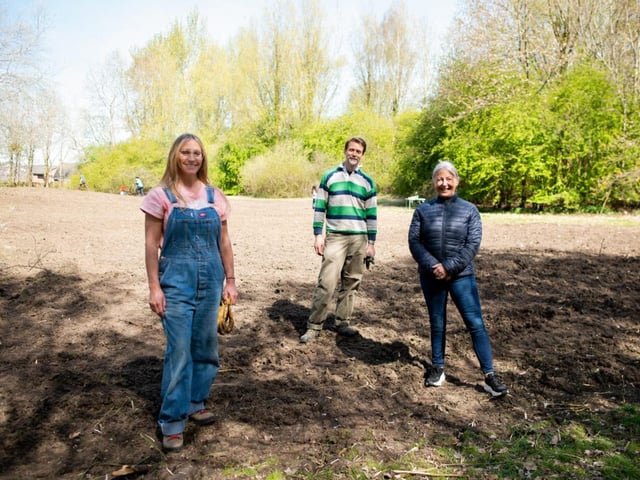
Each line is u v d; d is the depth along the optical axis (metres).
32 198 22.70
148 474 2.90
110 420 3.45
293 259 9.57
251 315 5.94
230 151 47.22
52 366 4.35
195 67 47.75
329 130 44.03
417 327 5.57
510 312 5.93
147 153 44.16
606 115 18.95
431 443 3.27
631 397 3.89
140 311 5.98
